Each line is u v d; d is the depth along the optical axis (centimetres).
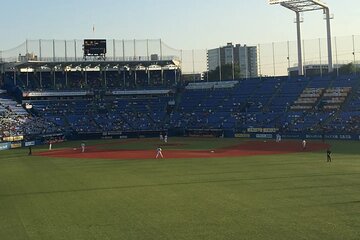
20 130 8888
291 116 9619
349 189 3169
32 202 3028
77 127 9981
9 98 10794
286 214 2502
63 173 4431
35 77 11650
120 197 3103
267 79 11425
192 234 2177
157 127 10425
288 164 4672
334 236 2077
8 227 2406
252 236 2117
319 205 2692
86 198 3103
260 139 8831
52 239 2170
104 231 2273
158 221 2434
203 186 3447
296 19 11656
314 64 14425
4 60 11606
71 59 11725
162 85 12025
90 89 11350
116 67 11738
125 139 9669
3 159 5972
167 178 3912
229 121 10138
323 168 4272
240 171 4231
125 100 11494
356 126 8369
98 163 5241
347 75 10325
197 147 7188
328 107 9538
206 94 11625
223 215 2523
